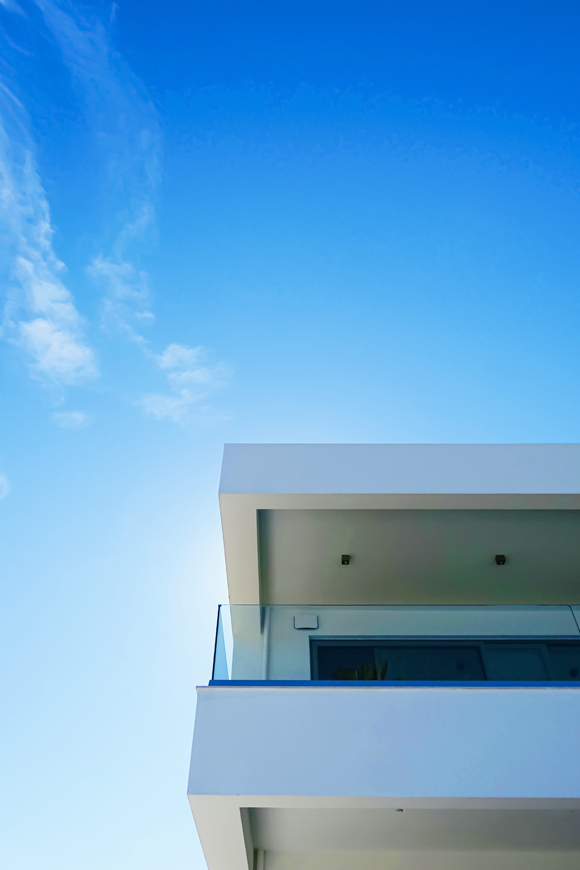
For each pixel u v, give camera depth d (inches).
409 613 230.5
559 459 266.4
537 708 198.1
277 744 190.5
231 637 220.1
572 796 181.3
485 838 256.8
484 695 200.8
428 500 259.8
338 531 292.0
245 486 258.5
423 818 240.8
